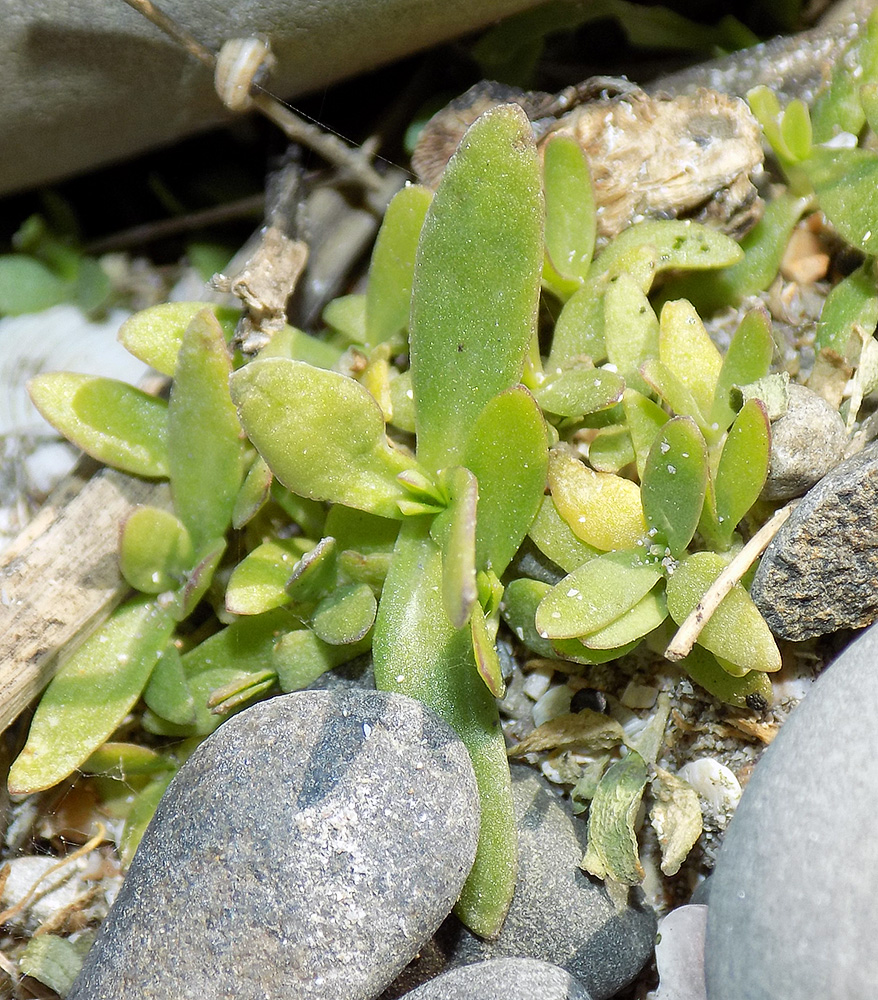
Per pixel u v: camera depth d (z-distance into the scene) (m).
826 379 0.33
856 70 0.34
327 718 0.31
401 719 0.31
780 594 0.31
